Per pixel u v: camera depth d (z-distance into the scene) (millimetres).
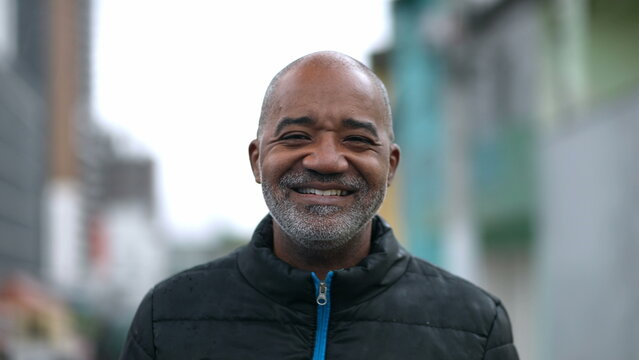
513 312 7691
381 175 2031
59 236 70812
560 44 6820
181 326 2082
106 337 30641
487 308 2152
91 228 84750
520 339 7457
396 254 2158
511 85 7973
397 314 2078
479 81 8797
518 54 7793
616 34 6121
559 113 6715
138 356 2096
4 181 55000
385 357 2010
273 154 2016
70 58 71188
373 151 2020
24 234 59625
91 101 80125
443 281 2182
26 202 60500
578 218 5891
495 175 8148
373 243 2178
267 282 2070
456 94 9312
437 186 10492
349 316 2053
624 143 5070
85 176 82562
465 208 9180
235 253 2248
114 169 102938
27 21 64188
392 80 13445
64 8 71500
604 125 5410
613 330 5207
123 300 54938
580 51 6320
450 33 9180
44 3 68562
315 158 1959
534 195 7043
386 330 2049
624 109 5105
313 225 1979
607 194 5344
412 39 12000
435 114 10633
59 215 71062
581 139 5832
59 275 69750
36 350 22578
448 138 9664
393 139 2182
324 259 2117
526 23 7582
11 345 17906
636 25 6043
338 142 1993
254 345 2021
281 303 2062
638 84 5121
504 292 7980
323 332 2035
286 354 2006
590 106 5941
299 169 1989
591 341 5590
